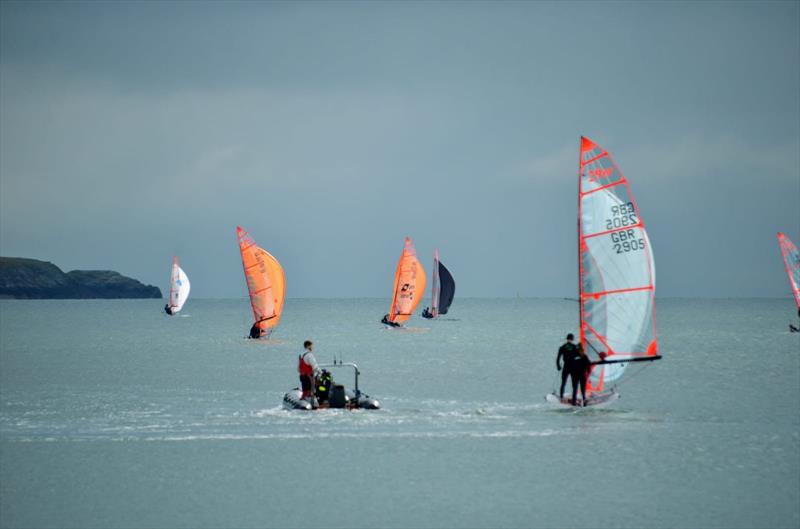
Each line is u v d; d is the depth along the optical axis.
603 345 145.00
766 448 117.31
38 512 91.94
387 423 135.50
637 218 143.75
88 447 121.25
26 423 139.62
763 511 90.81
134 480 103.81
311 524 87.44
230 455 115.75
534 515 89.88
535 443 121.25
